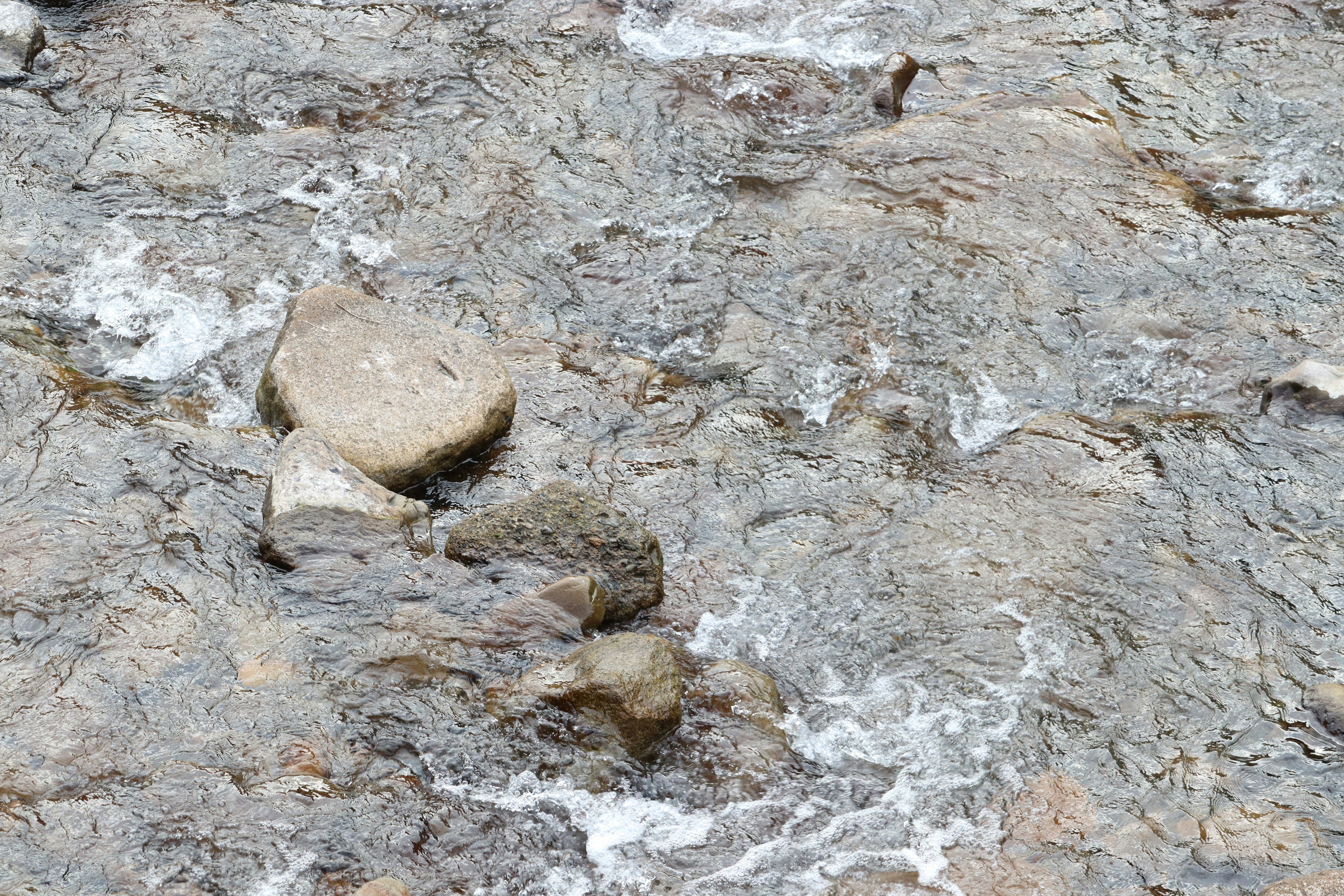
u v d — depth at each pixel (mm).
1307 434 7785
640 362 8461
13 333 8227
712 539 7156
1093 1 12375
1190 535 7133
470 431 7465
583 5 12289
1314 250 9250
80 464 7141
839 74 11492
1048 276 9070
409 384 7555
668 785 5781
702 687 6160
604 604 6535
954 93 11211
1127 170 10055
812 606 6770
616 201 9875
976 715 6176
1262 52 11492
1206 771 5832
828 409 8180
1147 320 8703
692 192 9984
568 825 5566
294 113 10641
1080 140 10328
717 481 7551
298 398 7387
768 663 6461
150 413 7758
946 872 5426
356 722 5875
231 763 5598
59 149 10016
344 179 10000
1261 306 8773
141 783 5461
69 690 5844
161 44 11352
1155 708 6160
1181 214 9578
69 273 8945
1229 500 7359
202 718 5793
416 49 11562
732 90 11148
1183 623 6598
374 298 8227
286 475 6844
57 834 5191
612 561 6684
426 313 8750
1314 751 5906
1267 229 9477
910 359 8523
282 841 5293
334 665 6141
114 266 9031
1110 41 11773
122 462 7176
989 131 10438
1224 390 8195
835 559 7051
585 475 7535
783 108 11023
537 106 10891
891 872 5438
